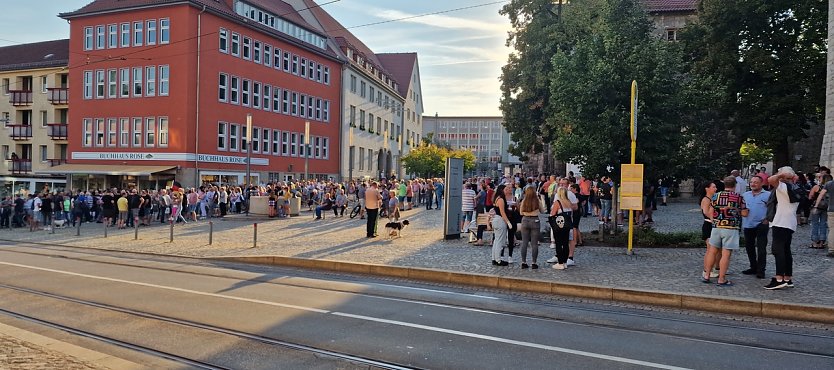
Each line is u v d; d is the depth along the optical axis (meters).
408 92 87.19
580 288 10.77
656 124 16.14
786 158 36.31
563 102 17.38
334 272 13.61
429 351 6.99
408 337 7.62
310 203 35.12
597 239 16.84
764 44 34.69
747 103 34.91
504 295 10.85
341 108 60.03
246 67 46.03
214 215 32.16
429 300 10.17
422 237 19.53
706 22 35.69
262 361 6.61
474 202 20.80
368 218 19.52
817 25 33.09
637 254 14.63
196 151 41.09
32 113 52.66
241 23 44.91
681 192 40.25
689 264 13.12
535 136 39.38
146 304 9.54
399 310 9.28
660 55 16.47
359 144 65.50
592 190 25.83
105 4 43.75
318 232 21.84
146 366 6.28
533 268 12.66
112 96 43.12
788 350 7.24
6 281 11.80
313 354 6.86
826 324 8.72
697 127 17.23
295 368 6.36
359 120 65.56
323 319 8.58
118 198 27.81
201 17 41.41
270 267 14.33
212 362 6.57
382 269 13.17
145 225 27.09
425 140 93.56
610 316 9.09
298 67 52.81
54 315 8.78
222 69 43.50
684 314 9.34
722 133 36.12
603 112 16.22
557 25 34.06
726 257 10.68
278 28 50.41
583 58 17.30
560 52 17.77
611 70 16.12
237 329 7.96
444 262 13.80
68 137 44.94
